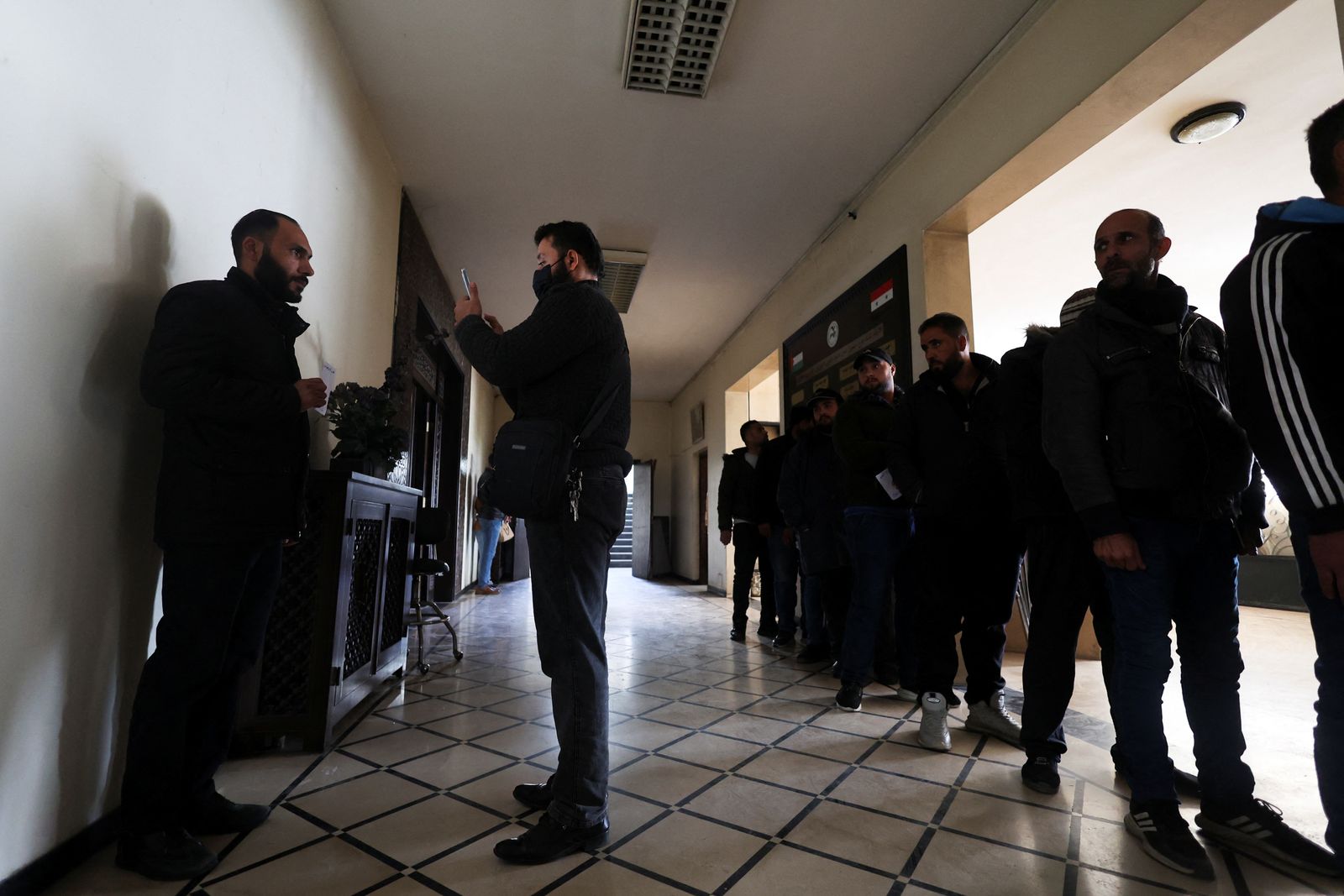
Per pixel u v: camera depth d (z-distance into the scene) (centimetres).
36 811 121
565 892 122
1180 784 170
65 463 128
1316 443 100
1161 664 141
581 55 294
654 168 384
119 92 141
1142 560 142
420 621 320
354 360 311
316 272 261
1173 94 320
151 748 129
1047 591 175
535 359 142
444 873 129
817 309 480
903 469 228
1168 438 139
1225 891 123
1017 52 275
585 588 144
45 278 121
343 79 289
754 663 346
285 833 146
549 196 416
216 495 134
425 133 351
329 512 206
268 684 202
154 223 155
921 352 338
